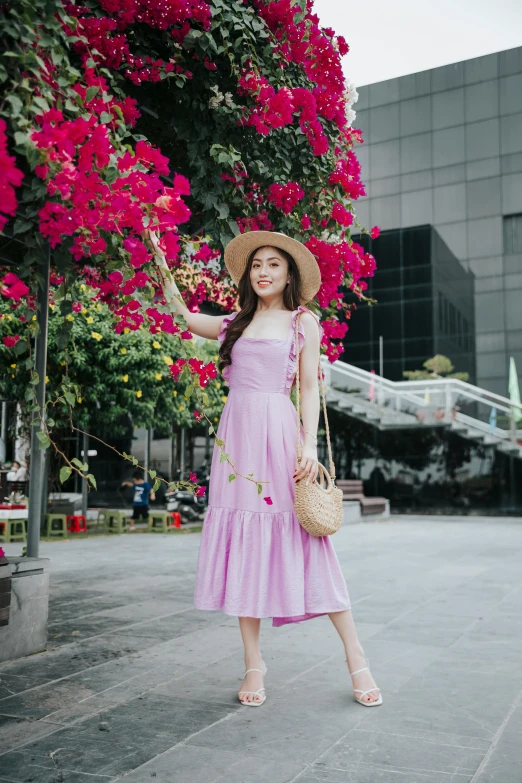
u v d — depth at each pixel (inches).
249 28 122.0
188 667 132.0
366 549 362.6
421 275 919.7
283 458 108.3
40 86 80.7
